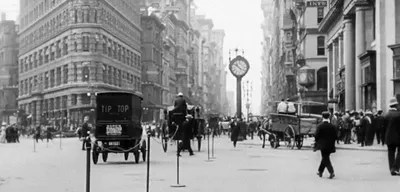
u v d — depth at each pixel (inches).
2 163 1023.6
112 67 3641.7
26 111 4239.7
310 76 3161.9
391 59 1656.0
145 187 633.6
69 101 3425.2
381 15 1689.2
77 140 2490.2
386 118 776.9
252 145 1776.6
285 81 4761.3
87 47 3393.2
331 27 2684.5
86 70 3385.8
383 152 1293.1
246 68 2551.7
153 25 4756.4
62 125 3221.0
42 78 3939.5
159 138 2559.1
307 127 1441.9
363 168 880.9
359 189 612.4
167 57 5526.6
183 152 1362.0
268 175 774.5
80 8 3398.1
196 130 1373.0
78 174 799.7
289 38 4483.3
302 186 642.8
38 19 4035.4
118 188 626.8
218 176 760.3
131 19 4269.2
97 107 985.5
